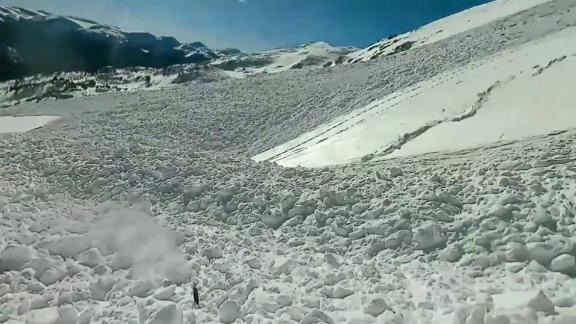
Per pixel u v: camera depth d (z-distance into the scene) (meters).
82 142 18.08
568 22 38.69
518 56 25.16
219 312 7.09
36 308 7.36
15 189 12.70
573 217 8.56
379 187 11.45
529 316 6.23
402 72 38.88
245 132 34.38
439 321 6.57
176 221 11.20
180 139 33.09
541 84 18.72
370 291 7.56
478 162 12.42
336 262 8.73
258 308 7.07
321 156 19.95
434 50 45.94
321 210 10.88
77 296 7.69
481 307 6.48
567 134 13.93
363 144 19.66
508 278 7.55
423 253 8.80
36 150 16.59
